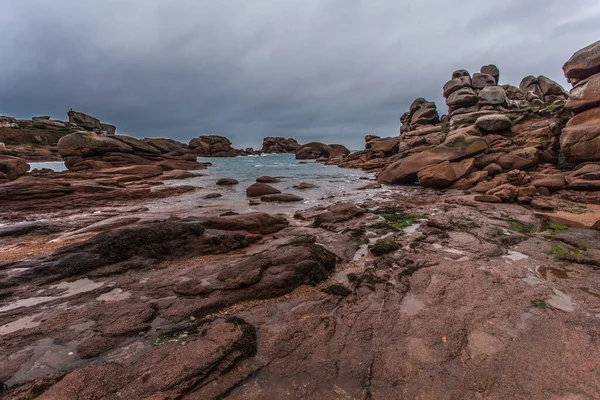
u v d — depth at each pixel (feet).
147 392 10.73
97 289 18.75
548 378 11.40
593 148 56.80
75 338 14.02
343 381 11.37
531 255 24.71
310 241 27.22
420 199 54.29
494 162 68.28
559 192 50.62
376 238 30.30
